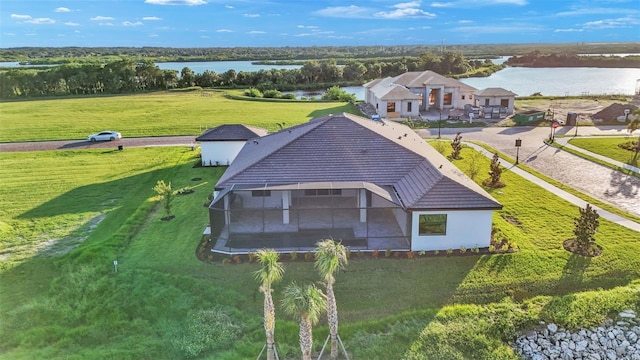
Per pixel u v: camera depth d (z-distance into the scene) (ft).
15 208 104.01
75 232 90.17
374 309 62.59
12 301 67.10
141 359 54.29
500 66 584.81
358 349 55.01
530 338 57.47
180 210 98.89
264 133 140.05
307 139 92.79
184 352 55.06
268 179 84.48
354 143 92.48
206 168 133.28
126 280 70.18
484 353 54.60
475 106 218.59
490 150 146.10
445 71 459.32
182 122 215.92
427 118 210.38
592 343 56.44
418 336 56.75
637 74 475.72
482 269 70.38
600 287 66.39
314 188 80.64
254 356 54.03
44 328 60.75
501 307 62.18
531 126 187.01
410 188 80.48
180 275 70.44
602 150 140.15
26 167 140.26
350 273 70.38
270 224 85.92
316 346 55.88
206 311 61.62
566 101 256.93
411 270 70.74
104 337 59.31
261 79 417.69
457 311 61.31
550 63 635.66
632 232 80.89
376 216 89.86
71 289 68.80
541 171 121.80
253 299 65.16
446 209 73.72
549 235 80.89
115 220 94.89
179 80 407.64
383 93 220.02
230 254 75.66
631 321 59.16
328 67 434.71
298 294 48.67
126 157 151.02
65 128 204.95
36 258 79.15
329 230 82.53
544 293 65.36
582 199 99.04
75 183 122.62
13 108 273.13
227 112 245.86
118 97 331.36
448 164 93.20
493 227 84.48
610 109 191.31
